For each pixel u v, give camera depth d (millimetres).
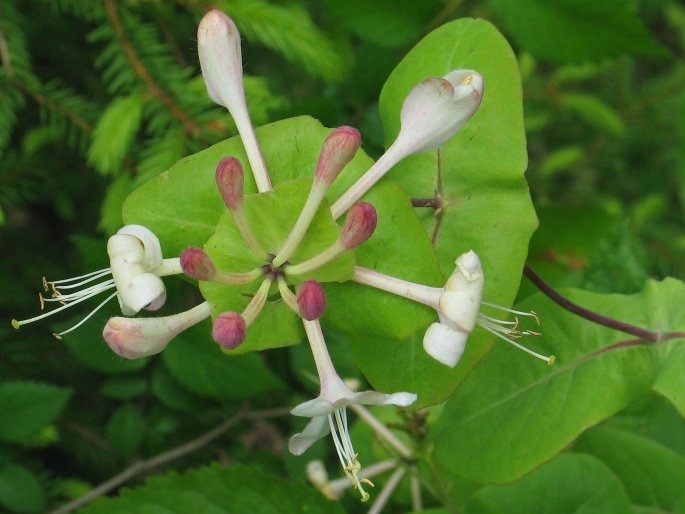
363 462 214
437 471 194
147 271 128
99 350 201
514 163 155
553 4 200
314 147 143
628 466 194
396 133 162
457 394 175
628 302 175
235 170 125
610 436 196
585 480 181
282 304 139
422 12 209
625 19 196
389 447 198
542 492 182
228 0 219
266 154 143
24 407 190
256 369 196
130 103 208
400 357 150
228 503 183
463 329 126
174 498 182
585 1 196
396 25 210
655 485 192
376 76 211
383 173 139
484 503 183
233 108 141
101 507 181
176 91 212
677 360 164
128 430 207
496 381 174
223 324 121
